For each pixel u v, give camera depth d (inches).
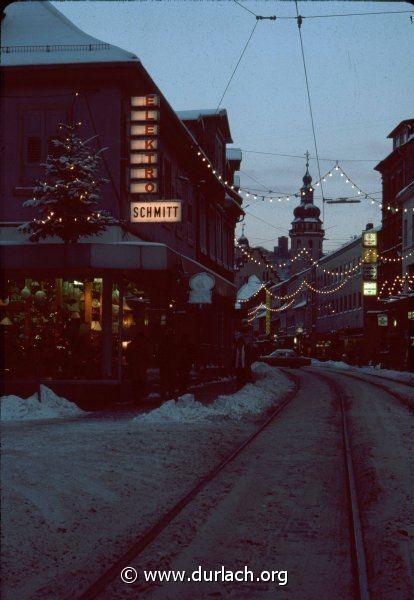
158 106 904.3
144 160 901.8
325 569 264.5
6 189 900.6
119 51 900.0
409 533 310.8
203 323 1470.2
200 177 1405.0
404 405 998.4
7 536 295.0
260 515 347.9
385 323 2516.0
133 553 279.7
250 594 237.9
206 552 285.6
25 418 724.0
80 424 671.8
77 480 406.0
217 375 1592.0
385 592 238.8
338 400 1087.6
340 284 3479.3
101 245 847.1
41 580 250.1
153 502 374.0
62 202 805.9
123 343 928.9
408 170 2395.4
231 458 516.1
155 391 1063.6
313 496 390.6
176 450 534.6
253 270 5196.9
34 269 869.8
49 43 912.3
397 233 2486.5
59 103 901.8
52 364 889.5
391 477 440.1
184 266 1102.4
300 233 5787.4
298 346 4377.5
